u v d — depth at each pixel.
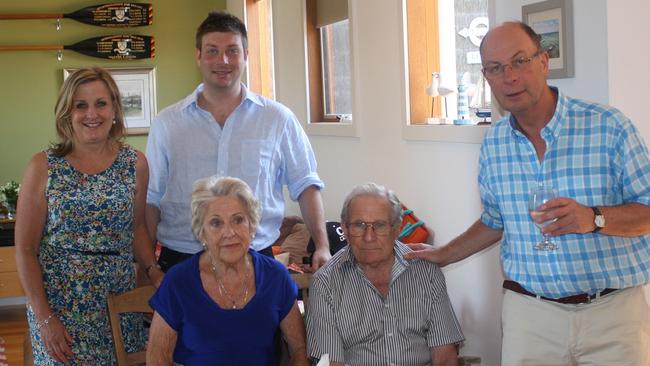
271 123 2.94
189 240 2.88
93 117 2.44
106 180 2.54
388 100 3.95
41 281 2.49
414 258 2.47
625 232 1.91
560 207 1.87
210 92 2.86
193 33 7.00
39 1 6.70
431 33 3.76
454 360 2.47
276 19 5.68
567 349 2.08
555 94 2.08
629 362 2.02
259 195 2.91
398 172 3.91
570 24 2.61
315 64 5.15
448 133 3.36
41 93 6.72
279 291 2.36
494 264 3.13
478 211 3.23
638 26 2.53
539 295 2.12
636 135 1.96
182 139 2.87
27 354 2.84
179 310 2.28
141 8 6.85
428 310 2.46
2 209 6.12
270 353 2.37
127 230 2.61
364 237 2.37
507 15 2.89
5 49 6.60
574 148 2.01
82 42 6.75
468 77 3.66
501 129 2.17
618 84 2.50
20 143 6.71
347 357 2.45
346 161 4.58
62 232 2.50
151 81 6.94
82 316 2.54
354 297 2.44
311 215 3.01
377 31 4.00
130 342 2.64
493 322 3.17
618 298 2.03
